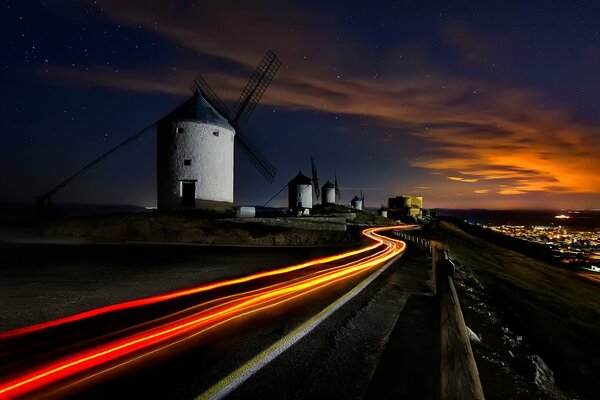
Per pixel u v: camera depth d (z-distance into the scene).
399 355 4.96
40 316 6.00
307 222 28.64
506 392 5.25
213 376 3.97
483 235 75.94
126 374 3.96
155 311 6.53
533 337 10.81
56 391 3.53
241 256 15.93
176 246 19.08
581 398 7.96
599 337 16.67
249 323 6.01
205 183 27.88
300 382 4.02
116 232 21.70
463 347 3.09
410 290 9.70
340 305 7.54
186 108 28.89
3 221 25.48
